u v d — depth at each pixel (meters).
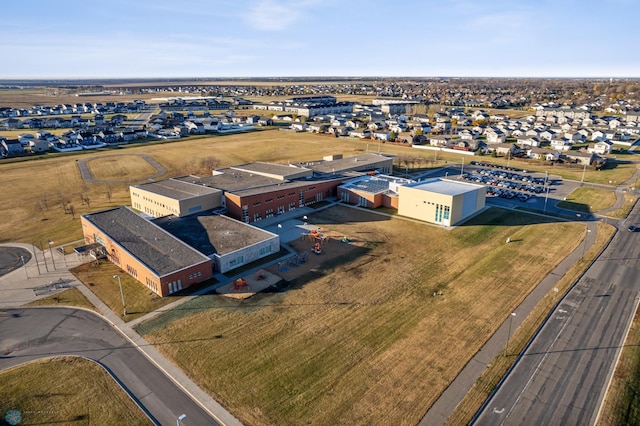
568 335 41.22
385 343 40.31
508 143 141.50
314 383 35.16
